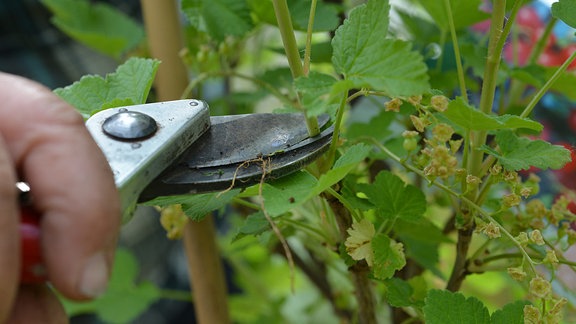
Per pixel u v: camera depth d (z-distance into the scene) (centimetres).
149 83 31
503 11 29
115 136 26
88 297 22
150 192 27
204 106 28
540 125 26
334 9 37
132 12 64
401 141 35
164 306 69
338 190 30
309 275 45
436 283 48
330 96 24
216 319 43
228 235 57
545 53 46
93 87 32
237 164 27
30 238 22
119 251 52
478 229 29
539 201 32
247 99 42
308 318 57
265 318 52
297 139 28
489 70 30
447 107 27
